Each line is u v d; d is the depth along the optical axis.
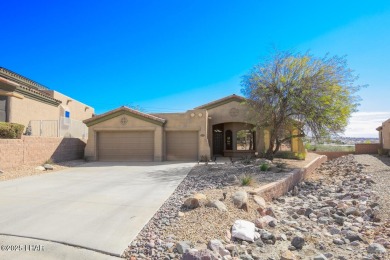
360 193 11.72
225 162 20.77
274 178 12.45
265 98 18.77
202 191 9.95
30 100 21.55
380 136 32.78
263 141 23.36
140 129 22.30
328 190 13.23
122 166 18.91
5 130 15.33
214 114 24.88
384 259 5.50
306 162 19.95
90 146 22.56
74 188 10.97
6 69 21.95
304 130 19.38
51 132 22.06
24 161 16.47
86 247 5.38
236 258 5.31
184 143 22.94
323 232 7.13
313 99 17.56
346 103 18.12
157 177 13.96
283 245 6.10
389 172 17.77
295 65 18.31
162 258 5.10
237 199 8.12
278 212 8.82
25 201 8.71
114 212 7.55
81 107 31.97
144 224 6.62
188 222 6.71
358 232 7.16
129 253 5.25
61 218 7.00
